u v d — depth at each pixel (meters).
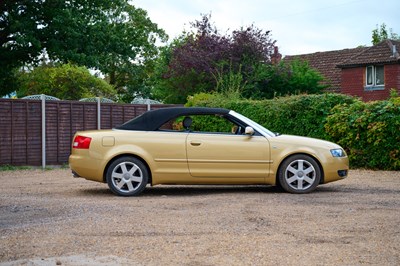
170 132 10.41
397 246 5.87
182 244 5.93
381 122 15.49
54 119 18.02
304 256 5.43
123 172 10.15
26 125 17.34
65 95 27.52
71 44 28.95
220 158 10.38
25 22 27.83
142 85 50.66
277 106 17.72
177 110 10.59
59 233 6.48
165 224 7.04
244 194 10.36
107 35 30.19
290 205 8.78
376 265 5.14
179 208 8.46
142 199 9.65
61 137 18.19
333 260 5.30
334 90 35.00
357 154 16.06
